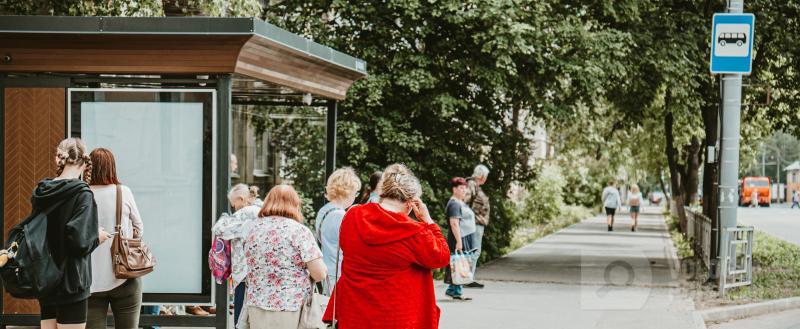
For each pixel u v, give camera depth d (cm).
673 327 1048
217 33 816
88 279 612
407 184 589
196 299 869
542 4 1669
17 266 589
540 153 4203
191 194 865
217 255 781
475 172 1406
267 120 1437
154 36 823
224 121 855
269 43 862
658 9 1806
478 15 1622
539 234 2998
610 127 3259
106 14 1289
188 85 869
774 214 6159
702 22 1811
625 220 4556
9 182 863
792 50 1881
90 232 602
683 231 2878
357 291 575
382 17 1752
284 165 1441
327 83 1070
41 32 819
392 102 1781
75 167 620
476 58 1738
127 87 868
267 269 636
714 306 1222
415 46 1781
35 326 881
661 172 3988
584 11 1822
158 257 870
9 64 845
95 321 675
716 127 1908
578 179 5044
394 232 569
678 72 1739
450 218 1238
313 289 648
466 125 1848
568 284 1498
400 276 572
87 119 863
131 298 686
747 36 1384
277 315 632
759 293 1341
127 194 684
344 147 1719
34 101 861
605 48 1700
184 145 862
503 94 1855
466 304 1236
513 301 1270
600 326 1053
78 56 841
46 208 600
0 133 862
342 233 588
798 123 2250
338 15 1784
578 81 1752
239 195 834
